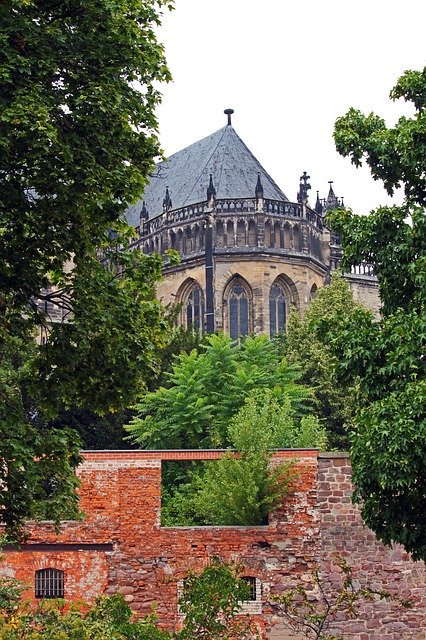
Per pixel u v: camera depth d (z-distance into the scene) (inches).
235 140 4830.2
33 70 1161.4
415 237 1443.2
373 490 1357.0
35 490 1157.7
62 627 1112.2
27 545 1870.1
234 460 1930.4
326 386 3159.5
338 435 3065.9
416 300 1389.0
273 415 2306.8
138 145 1258.0
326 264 4658.0
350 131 1475.1
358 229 1459.2
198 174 4773.6
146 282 1320.1
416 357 1333.7
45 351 1241.4
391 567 1863.9
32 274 1200.8
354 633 1844.2
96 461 1904.5
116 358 1228.5
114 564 1881.2
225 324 4362.7
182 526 1963.6
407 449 1274.6
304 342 3474.4
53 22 1212.5
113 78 1214.3
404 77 1502.2
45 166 1129.4
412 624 1847.9
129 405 1290.6
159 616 1865.2
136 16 1268.5
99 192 1174.3
